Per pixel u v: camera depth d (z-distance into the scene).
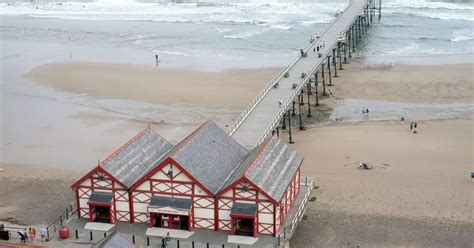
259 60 116.31
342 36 113.00
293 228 55.34
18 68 114.06
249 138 71.00
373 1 147.38
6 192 67.62
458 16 147.62
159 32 141.38
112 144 80.12
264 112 79.00
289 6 168.38
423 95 96.38
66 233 53.47
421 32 133.50
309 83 96.38
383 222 59.84
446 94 96.44
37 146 80.12
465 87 98.62
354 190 66.25
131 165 57.50
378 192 65.69
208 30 141.88
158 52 123.88
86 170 72.81
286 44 127.50
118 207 55.62
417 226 59.03
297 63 99.38
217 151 58.94
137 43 131.62
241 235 53.59
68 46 130.00
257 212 53.00
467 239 56.66
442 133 81.75
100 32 142.75
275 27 143.38
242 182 52.53
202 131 59.69
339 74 107.69
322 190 66.31
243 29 142.25
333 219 60.50
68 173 72.19
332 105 93.69
